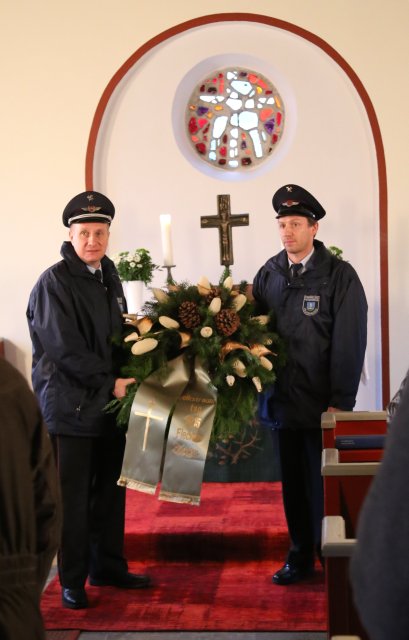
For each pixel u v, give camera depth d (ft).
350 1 18.54
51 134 19.08
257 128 19.60
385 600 3.76
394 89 18.58
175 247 19.45
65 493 11.96
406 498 3.81
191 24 18.75
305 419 12.27
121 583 12.78
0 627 4.81
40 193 19.16
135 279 17.17
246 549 13.76
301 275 12.36
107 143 19.38
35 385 12.19
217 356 11.51
